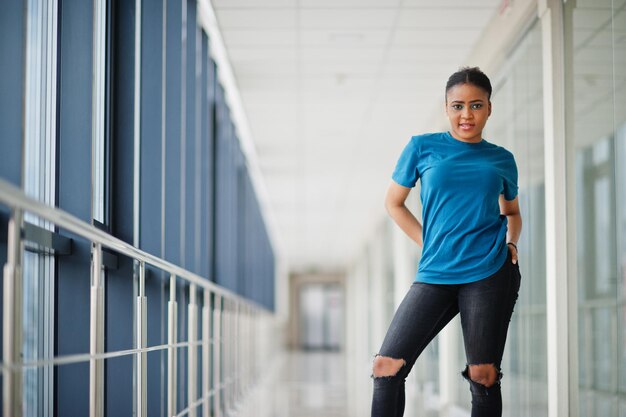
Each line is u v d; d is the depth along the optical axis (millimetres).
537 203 4711
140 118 4543
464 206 2418
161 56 4598
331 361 18688
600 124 3648
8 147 2361
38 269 3043
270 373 12984
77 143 3148
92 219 3148
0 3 2393
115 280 3867
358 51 6250
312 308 31781
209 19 5770
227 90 7492
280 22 5633
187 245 5602
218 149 7316
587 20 3889
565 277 4215
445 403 7496
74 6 3180
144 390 2826
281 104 7734
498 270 2381
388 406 2352
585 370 3881
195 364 4023
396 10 5430
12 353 1661
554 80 4324
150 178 4516
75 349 3125
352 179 11461
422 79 6961
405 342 2371
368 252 17328
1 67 2375
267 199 13289
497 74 5738
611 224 3494
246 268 10453
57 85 3162
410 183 2572
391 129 8672
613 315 3465
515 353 5250
